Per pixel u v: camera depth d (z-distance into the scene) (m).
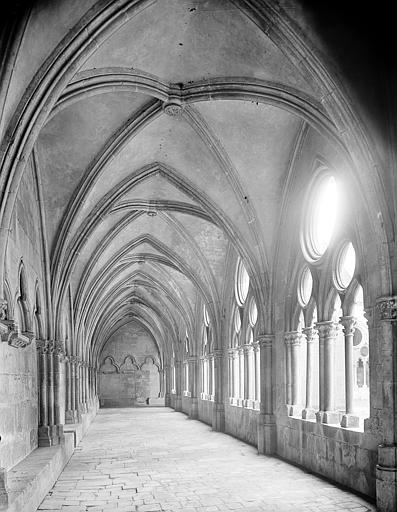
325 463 11.50
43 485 9.62
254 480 11.25
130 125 12.60
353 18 8.88
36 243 12.94
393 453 8.62
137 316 44.22
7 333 8.36
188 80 11.08
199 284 22.42
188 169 14.94
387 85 9.02
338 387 13.98
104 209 15.18
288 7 8.56
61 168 13.34
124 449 16.50
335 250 11.52
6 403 9.30
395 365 8.84
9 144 7.63
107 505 9.21
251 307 18.45
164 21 9.56
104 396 45.50
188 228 19.84
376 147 9.05
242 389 19.83
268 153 13.62
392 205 9.04
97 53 9.40
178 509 8.91
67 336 19.34
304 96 10.14
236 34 9.89
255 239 15.02
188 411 32.38
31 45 7.34
